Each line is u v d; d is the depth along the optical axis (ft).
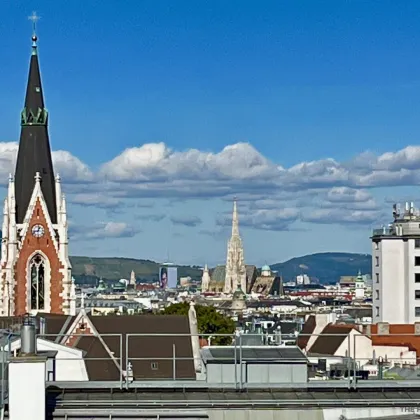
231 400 169.78
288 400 170.19
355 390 176.24
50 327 510.99
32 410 155.94
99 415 165.58
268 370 184.03
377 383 179.73
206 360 185.68
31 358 156.66
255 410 168.25
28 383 156.35
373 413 169.68
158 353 500.74
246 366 183.62
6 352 192.13
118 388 175.42
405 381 183.32
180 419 166.71
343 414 169.27
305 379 184.14
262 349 197.57
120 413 165.99
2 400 160.56
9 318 496.64
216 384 177.37
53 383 178.29
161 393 174.29
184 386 175.73
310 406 169.27
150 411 166.71
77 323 511.40
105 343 506.07
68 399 170.40
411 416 169.78
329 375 242.99
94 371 374.43
